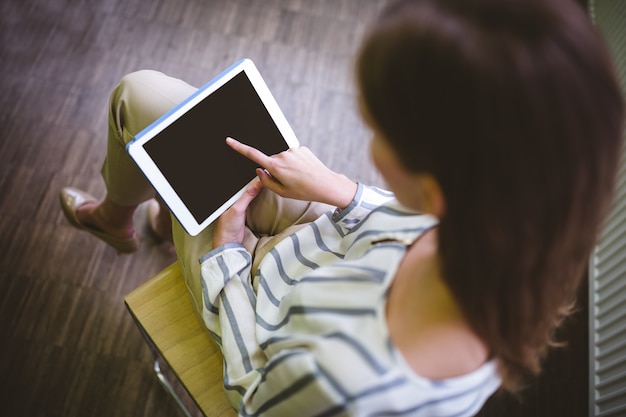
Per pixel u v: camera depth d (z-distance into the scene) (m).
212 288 0.81
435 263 0.49
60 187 1.61
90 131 1.68
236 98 0.87
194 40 1.81
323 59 1.84
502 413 1.45
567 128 0.33
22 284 1.50
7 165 1.61
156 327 0.90
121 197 1.20
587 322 1.54
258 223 0.93
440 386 0.48
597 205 0.38
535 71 0.32
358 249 0.69
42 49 1.75
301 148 0.87
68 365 1.43
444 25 0.33
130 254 1.56
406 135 0.37
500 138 0.33
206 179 0.86
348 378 0.48
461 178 0.36
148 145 0.81
